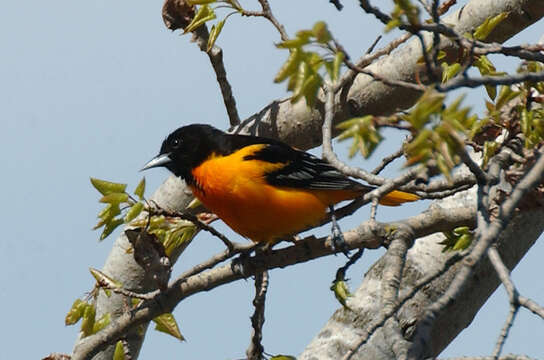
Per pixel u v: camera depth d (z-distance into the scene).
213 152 12.20
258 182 11.60
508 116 9.73
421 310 11.18
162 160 12.49
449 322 11.55
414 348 6.67
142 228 10.38
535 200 9.65
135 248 10.41
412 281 11.33
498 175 9.33
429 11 8.40
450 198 11.92
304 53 6.85
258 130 13.27
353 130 6.55
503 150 9.92
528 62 9.03
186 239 10.56
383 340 10.97
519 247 11.91
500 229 6.89
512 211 7.00
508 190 10.32
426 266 11.40
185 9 12.77
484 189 7.55
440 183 10.09
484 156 9.70
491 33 12.05
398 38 11.71
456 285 6.78
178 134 12.46
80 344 10.69
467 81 6.80
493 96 10.15
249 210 11.73
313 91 6.89
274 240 12.23
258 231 12.08
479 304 11.69
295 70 6.84
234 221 12.09
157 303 10.55
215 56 12.88
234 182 11.64
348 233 10.17
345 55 6.96
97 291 10.53
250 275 10.59
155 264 10.38
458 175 10.09
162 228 10.52
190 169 12.27
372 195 9.06
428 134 6.18
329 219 12.09
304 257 10.46
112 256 12.89
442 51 11.21
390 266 9.04
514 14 11.75
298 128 13.04
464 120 6.28
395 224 9.96
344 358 7.57
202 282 10.58
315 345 11.20
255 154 11.84
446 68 10.03
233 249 10.55
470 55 7.10
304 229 12.07
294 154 12.01
